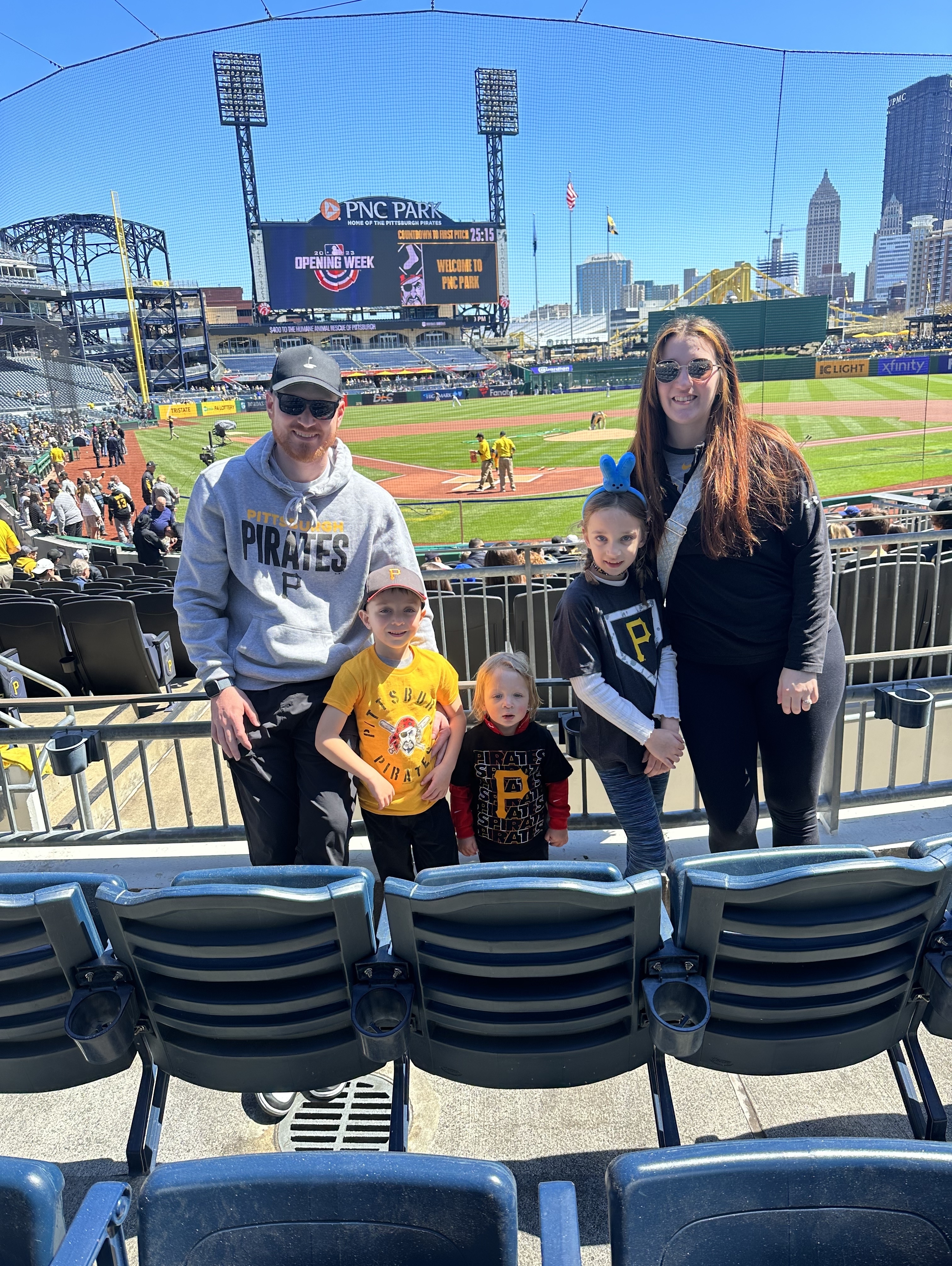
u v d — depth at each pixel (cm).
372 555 211
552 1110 184
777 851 144
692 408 184
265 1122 185
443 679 217
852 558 472
